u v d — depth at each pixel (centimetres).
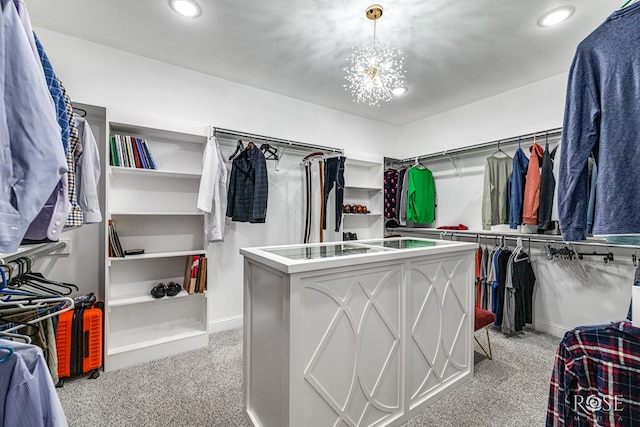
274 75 278
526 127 294
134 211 245
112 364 210
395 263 156
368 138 401
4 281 106
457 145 360
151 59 250
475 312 223
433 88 302
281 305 126
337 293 134
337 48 232
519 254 271
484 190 296
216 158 250
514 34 210
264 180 268
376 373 149
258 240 309
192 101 269
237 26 205
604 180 101
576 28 203
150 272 253
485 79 282
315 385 127
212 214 251
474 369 212
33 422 65
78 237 234
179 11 190
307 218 324
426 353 172
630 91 97
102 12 191
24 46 69
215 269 284
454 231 329
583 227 112
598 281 250
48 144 71
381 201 382
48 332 153
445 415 164
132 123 221
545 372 208
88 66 225
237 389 186
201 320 272
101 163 241
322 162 323
